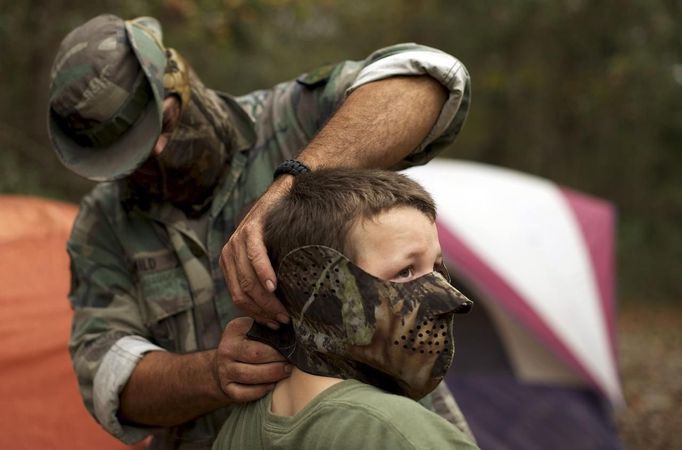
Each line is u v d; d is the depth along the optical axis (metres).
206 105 1.70
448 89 1.65
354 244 1.23
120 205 1.79
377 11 12.66
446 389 1.87
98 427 3.12
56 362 3.18
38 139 6.67
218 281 1.72
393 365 1.22
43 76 6.67
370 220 1.22
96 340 1.74
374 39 13.06
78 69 1.61
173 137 1.65
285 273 1.27
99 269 1.80
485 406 4.86
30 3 6.34
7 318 3.16
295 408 1.28
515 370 4.97
